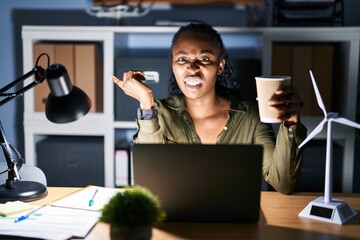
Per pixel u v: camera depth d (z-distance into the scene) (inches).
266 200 61.6
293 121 59.9
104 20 119.3
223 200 51.9
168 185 51.5
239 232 50.3
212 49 72.1
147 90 63.1
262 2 107.3
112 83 106.0
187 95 72.9
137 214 43.6
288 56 104.5
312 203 55.3
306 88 105.3
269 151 69.9
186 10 118.3
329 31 102.6
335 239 48.7
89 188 64.3
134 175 51.5
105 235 49.3
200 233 49.9
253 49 118.6
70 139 113.7
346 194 64.5
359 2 114.9
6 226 50.6
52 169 110.0
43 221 52.2
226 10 118.0
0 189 62.0
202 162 50.9
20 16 120.6
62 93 54.9
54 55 106.3
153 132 63.2
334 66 111.9
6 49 121.8
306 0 103.5
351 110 104.2
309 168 106.3
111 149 108.0
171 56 76.0
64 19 120.1
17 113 122.2
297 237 49.2
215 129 76.0
